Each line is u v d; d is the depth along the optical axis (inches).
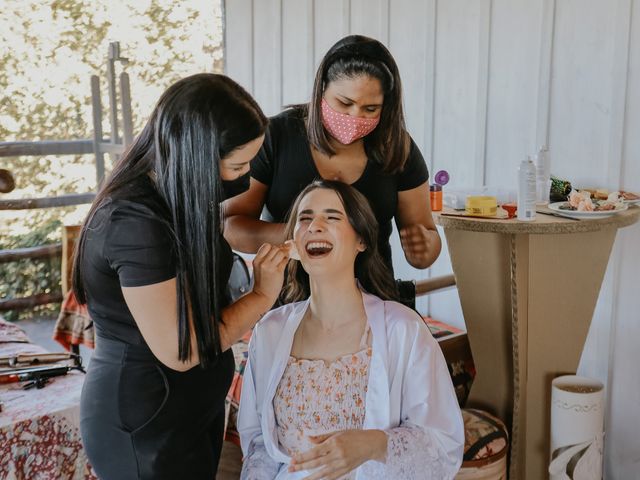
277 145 73.2
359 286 65.4
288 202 74.5
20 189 165.0
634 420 100.2
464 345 102.0
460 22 116.5
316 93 68.6
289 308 66.0
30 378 80.7
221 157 50.4
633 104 95.2
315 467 52.9
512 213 80.9
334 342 62.4
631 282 98.0
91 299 54.1
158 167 49.8
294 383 61.7
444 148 122.9
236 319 55.6
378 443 55.5
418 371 60.2
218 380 58.8
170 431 55.7
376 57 66.2
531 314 82.4
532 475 87.4
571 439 81.1
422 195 78.8
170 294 49.9
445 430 60.6
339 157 72.1
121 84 168.1
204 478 58.7
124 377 54.1
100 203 50.6
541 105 106.0
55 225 169.9
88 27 168.4
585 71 100.3
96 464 56.9
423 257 76.9
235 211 75.5
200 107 48.2
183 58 173.5
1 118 162.1
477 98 115.4
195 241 49.9
